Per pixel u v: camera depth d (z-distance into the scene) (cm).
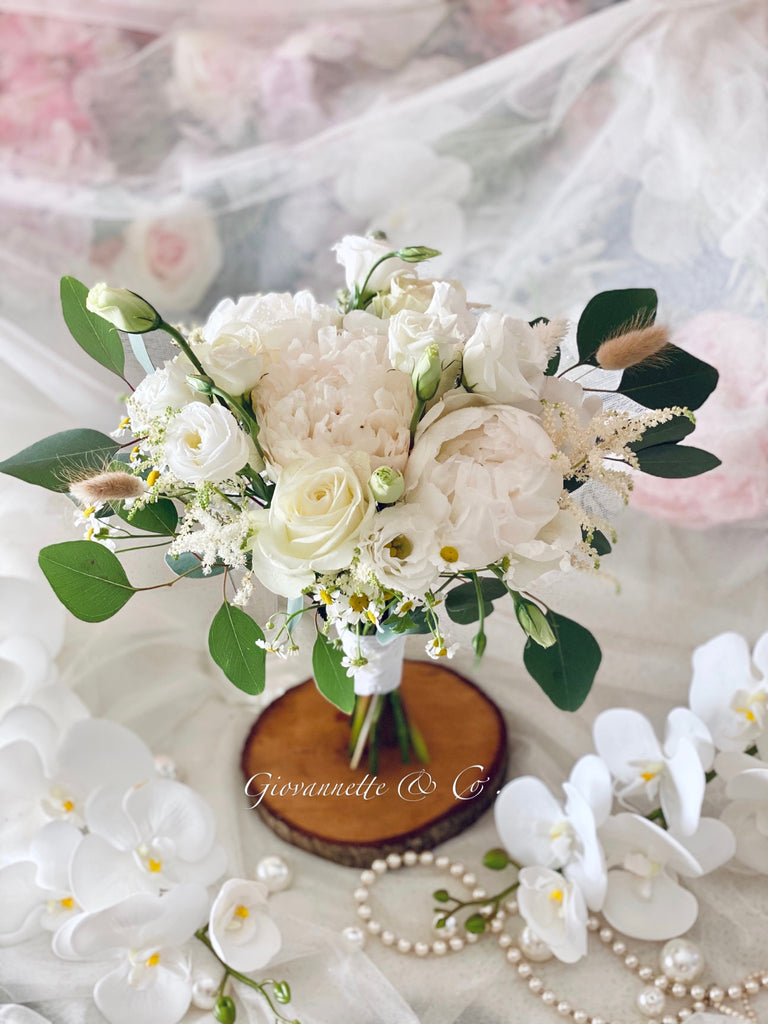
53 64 120
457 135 120
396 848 86
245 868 87
